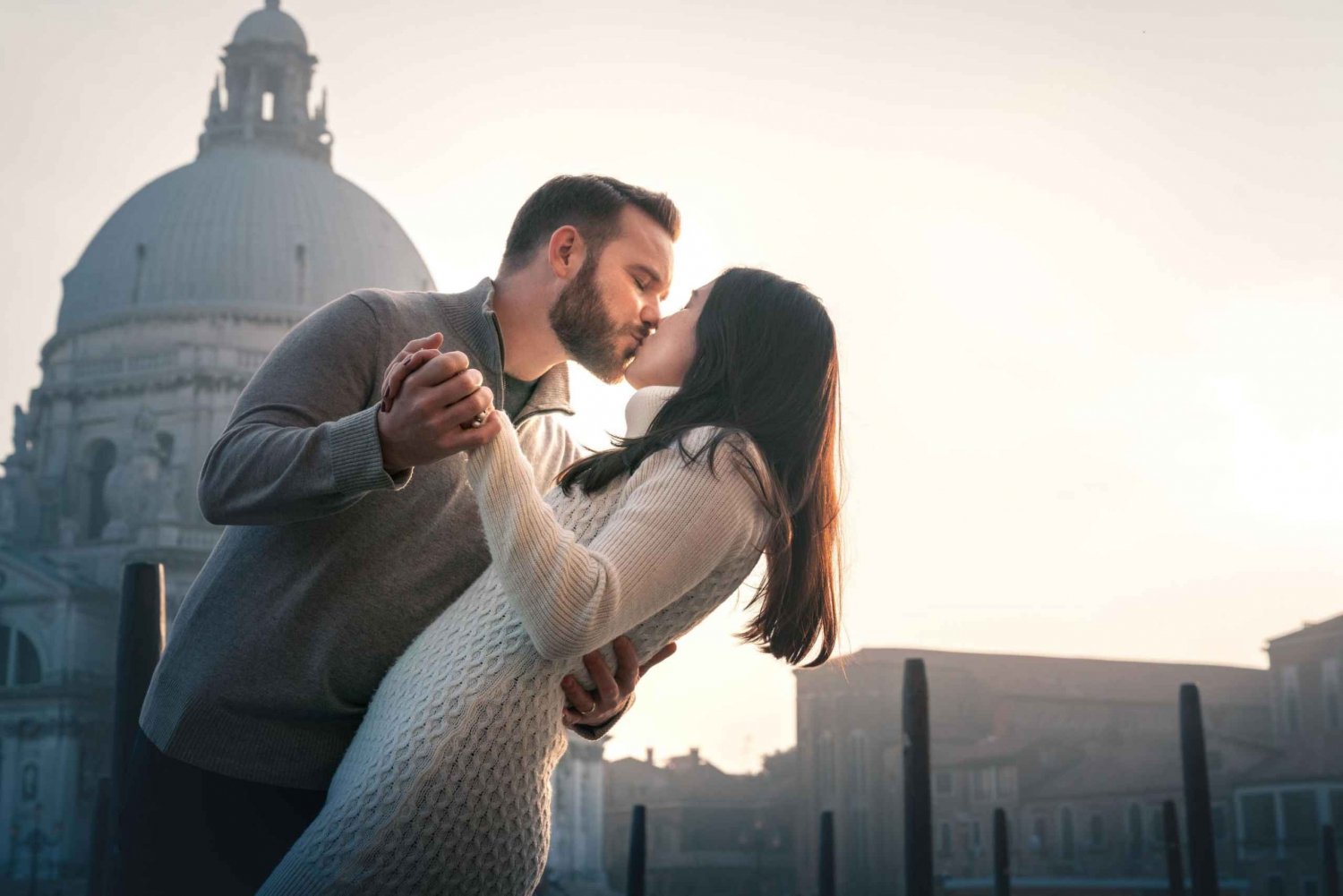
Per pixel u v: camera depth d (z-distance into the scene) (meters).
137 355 90.38
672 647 2.49
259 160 98.06
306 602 2.55
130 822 2.66
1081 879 72.88
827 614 2.50
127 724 4.71
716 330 2.40
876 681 101.56
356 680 2.58
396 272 96.75
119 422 90.00
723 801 108.50
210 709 2.57
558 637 2.01
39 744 77.56
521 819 2.16
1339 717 87.94
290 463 2.21
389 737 2.15
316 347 2.59
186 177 96.56
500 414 2.10
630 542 2.10
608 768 119.56
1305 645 90.94
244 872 2.58
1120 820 83.62
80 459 90.25
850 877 97.19
